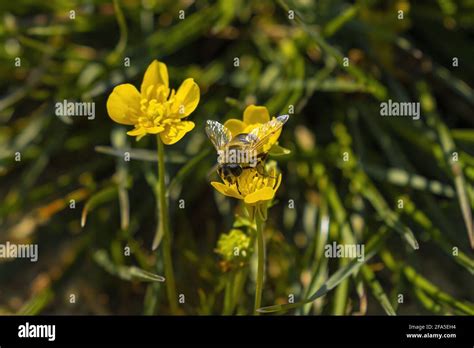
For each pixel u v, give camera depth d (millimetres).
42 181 554
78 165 557
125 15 564
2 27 546
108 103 438
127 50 545
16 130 552
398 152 534
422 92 544
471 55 568
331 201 515
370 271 486
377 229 517
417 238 520
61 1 562
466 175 515
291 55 545
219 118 550
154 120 438
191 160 491
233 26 574
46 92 552
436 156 521
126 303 520
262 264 444
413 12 568
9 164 536
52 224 536
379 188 538
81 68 553
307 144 540
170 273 470
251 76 550
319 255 496
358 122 554
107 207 532
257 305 450
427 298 490
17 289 524
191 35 556
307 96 525
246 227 493
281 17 571
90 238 521
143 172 529
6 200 536
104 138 554
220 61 564
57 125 543
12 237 534
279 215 534
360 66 555
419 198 526
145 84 442
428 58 556
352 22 544
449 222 515
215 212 543
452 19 563
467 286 519
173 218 525
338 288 490
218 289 488
